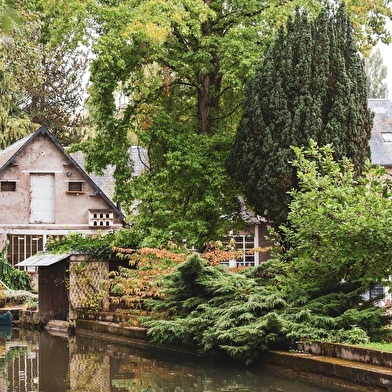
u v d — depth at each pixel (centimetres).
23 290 2983
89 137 4481
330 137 1980
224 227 2309
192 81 2455
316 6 2358
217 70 2453
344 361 1252
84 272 2314
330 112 2011
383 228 1347
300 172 1495
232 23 2391
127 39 2162
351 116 1998
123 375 1427
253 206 2180
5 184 3428
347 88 2022
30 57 2631
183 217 2336
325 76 2030
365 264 1461
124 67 2181
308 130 1981
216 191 2283
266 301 1485
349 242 1386
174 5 2177
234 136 2322
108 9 2189
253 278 1672
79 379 1393
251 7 2316
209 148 2295
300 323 1415
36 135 3469
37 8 2278
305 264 1495
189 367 1512
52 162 3488
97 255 2289
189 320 1584
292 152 1983
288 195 1984
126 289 1858
